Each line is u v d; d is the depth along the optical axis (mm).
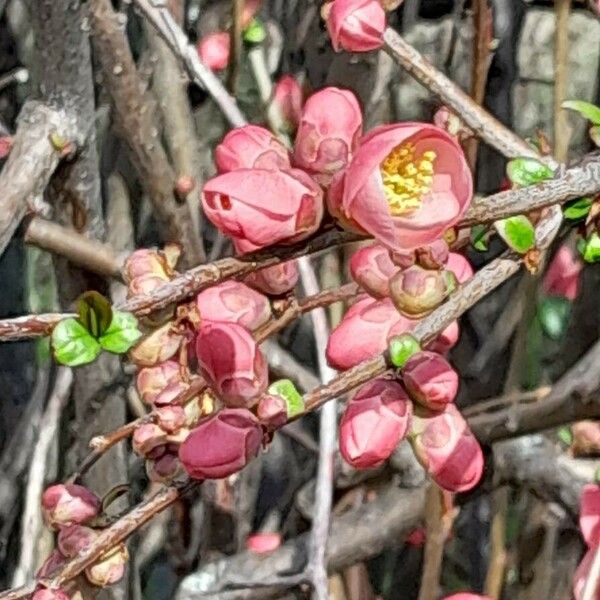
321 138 341
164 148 664
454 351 772
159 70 640
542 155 404
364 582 725
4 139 563
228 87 638
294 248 322
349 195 302
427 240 315
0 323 329
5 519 770
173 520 722
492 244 588
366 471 667
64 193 530
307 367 737
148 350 358
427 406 361
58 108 508
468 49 734
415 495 654
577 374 598
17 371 858
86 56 503
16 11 766
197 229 627
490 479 653
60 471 670
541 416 598
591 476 625
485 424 614
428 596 587
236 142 348
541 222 365
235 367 347
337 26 398
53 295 787
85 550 358
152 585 786
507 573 723
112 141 700
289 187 316
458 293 347
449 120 411
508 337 738
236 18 631
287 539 724
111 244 665
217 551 701
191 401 367
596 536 409
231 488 702
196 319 350
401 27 778
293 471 789
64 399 640
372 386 357
